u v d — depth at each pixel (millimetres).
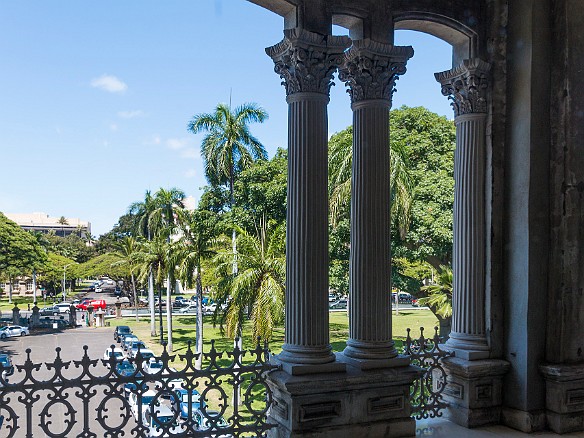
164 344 5961
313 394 6348
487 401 7582
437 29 7934
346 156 18484
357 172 7113
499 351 7781
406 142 22141
